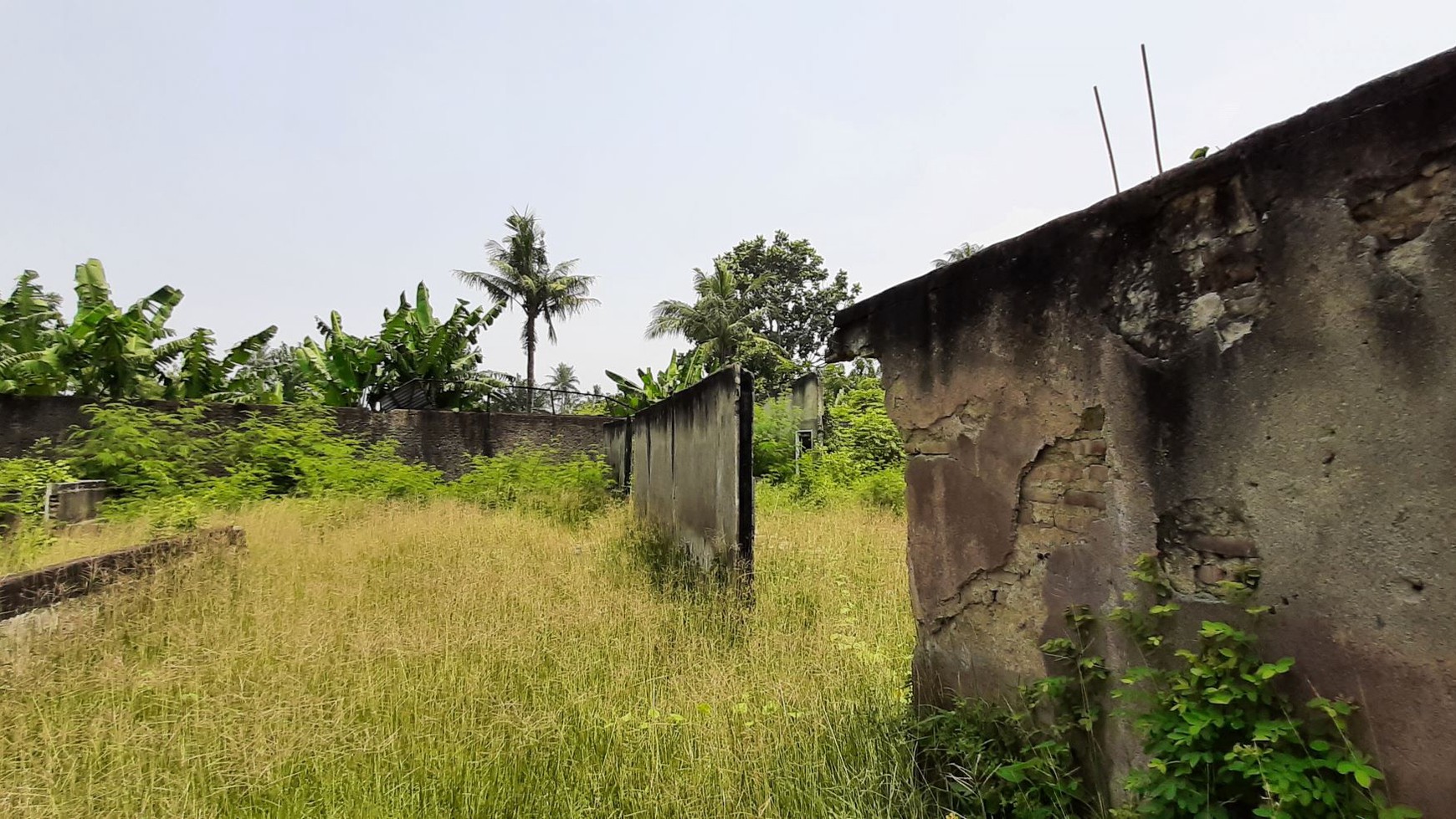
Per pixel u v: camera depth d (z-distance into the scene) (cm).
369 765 260
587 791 247
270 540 658
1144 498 196
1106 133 231
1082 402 214
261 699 297
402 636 376
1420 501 142
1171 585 188
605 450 1441
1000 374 242
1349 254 154
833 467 1162
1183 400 187
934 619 271
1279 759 152
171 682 321
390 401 1502
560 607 438
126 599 418
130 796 238
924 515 277
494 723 287
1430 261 141
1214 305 180
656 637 391
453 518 822
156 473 891
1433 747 138
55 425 970
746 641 385
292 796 245
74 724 279
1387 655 146
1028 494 233
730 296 2464
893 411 292
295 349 1456
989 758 225
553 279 2561
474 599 454
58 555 550
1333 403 156
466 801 240
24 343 1048
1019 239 235
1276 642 165
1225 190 178
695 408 608
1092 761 207
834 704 290
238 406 1122
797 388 1548
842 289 2934
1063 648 216
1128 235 202
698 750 269
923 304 276
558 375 3362
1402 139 145
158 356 1154
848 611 443
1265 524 168
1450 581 137
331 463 1034
